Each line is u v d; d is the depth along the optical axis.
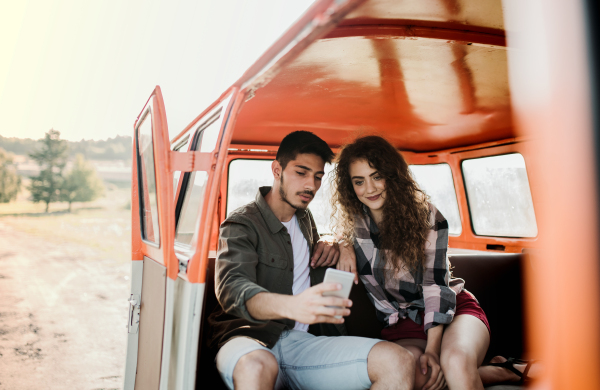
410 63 1.93
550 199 0.62
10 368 4.38
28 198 30.67
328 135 3.17
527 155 2.81
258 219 1.97
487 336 1.88
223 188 3.38
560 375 0.61
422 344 1.92
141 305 2.12
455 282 2.17
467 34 1.66
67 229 20.09
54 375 4.22
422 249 2.00
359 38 1.62
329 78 2.12
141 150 2.10
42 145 34.31
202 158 1.50
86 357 4.79
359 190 2.08
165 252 1.57
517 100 1.47
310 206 2.98
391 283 2.09
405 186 2.05
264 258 1.92
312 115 2.72
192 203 1.81
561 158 0.61
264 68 1.21
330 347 1.74
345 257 2.13
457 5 1.44
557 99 0.61
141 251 2.17
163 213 1.52
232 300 1.61
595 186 0.57
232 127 1.43
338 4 0.84
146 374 1.87
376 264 2.13
